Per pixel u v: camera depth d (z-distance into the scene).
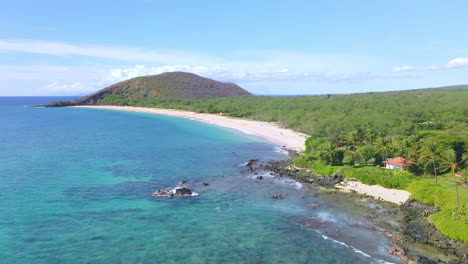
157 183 62.69
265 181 66.19
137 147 99.88
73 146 98.38
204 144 108.31
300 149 101.75
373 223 45.47
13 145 97.94
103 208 48.44
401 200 54.12
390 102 147.75
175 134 130.25
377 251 37.44
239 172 72.75
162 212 47.94
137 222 43.81
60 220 43.28
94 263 33.00
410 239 40.38
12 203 48.72
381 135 91.50
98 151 91.56
